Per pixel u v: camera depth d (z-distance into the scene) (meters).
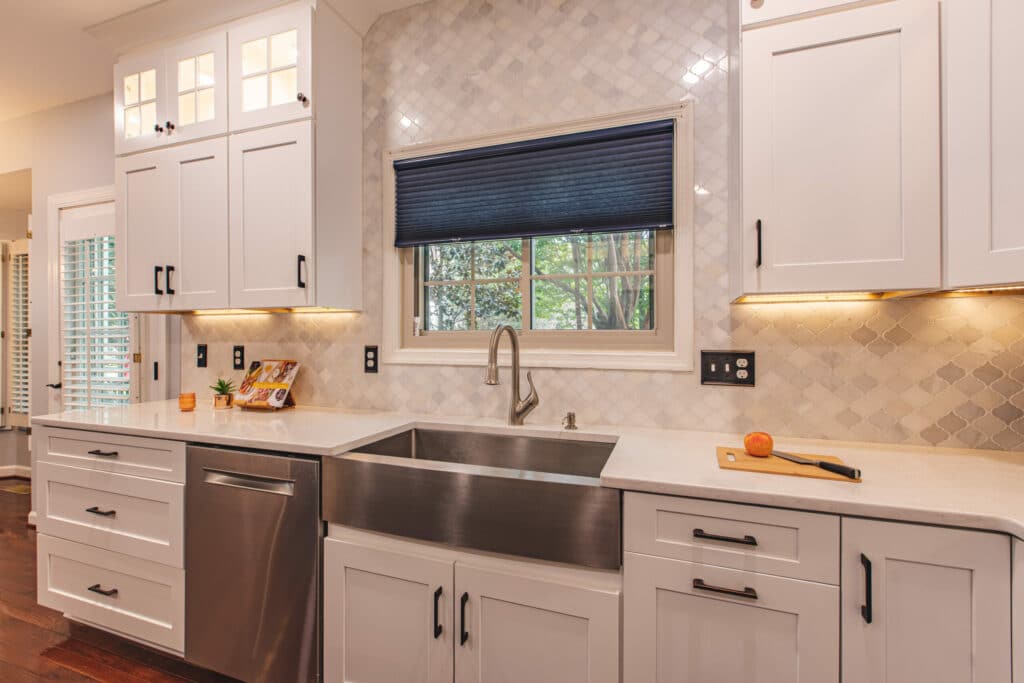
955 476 1.15
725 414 1.63
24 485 3.73
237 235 1.97
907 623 0.95
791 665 1.01
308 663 1.42
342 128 2.01
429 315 2.14
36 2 2.06
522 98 1.87
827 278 1.24
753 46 1.30
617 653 1.12
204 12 2.01
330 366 2.19
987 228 1.10
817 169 1.25
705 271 1.65
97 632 1.96
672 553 1.09
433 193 2.02
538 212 1.85
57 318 3.11
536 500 1.18
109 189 2.89
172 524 1.61
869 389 1.49
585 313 1.91
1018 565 0.88
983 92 1.10
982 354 1.40
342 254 2.01
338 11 1.97
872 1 1.20
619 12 1.75
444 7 2.00
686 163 1.66
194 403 2.12
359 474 1.36
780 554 1.02
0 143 3.31
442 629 1.28
